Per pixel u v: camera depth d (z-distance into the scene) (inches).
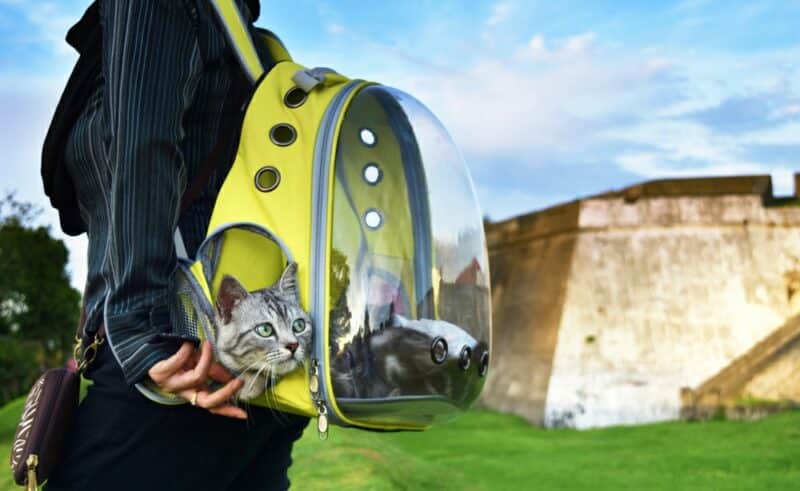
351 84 62.9
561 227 660.1
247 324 56.4
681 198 608.4
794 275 578.6
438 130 67.9
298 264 58.2
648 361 586.6
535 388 620.7
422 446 411.2
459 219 65.4
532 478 300.4
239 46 65.4
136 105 58.6
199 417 61.6
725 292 586.6
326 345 56.8
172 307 59.7
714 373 571.5
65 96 68.1
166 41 60.3
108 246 60.5
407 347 58.7
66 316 700.7
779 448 340.8
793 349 550.9
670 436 423.2
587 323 611.2
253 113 62.2
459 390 61.6
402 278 60.1
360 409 57.6
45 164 70.0
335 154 59.4
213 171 65.1
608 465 328.8
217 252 60.1
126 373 57.2
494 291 747.4
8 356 641.0
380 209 60.8
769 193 604.7
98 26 67.7
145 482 61.9
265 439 66.5
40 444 61.2
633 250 613.9
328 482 171.8
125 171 58.1
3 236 637.9
